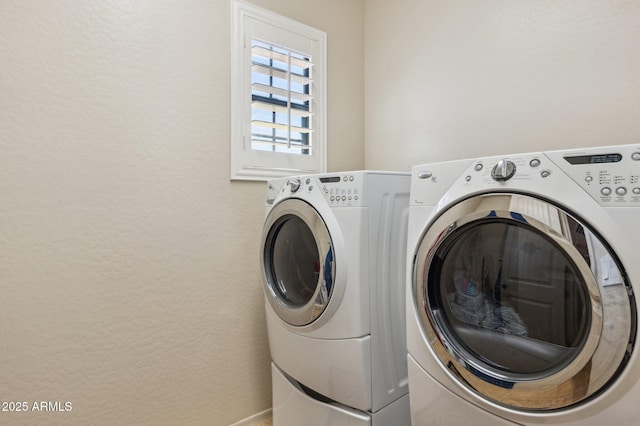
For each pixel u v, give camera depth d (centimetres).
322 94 215
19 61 129
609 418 75
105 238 145
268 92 190
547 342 86
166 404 159
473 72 178
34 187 131
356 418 126
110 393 146
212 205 172
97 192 143
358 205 126
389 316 134
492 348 96
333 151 224
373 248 129
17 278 129
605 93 136
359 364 124
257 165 187
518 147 161
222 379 175
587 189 79
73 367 139
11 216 128
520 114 160
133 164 151
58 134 135
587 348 76
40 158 132
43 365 133
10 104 127
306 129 206
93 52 142
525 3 158
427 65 200
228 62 177
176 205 162
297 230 148
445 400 102
